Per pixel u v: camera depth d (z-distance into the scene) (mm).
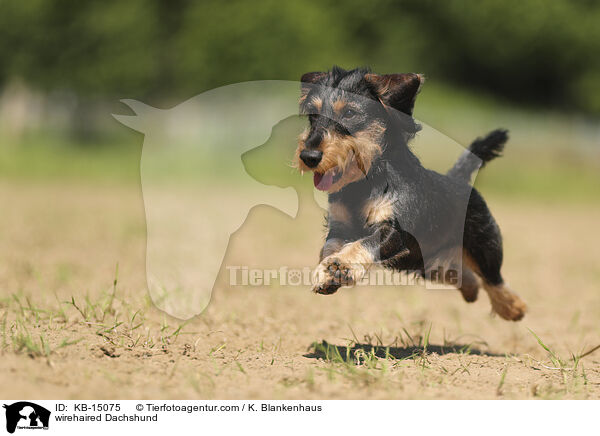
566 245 23594
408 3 74938
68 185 35875
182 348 8281
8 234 18719
